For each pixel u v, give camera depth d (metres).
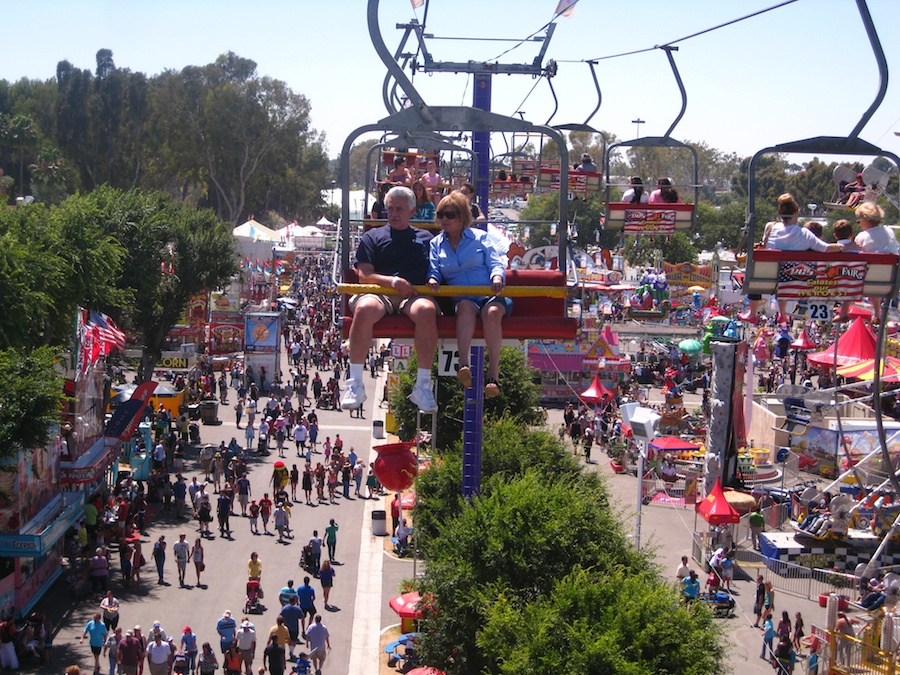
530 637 13.96
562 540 16.08
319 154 146.25
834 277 10.77
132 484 33.41
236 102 111.62
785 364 65.56
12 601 22.94
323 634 21.64
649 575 16.69
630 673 12.97
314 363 64.25
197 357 55.84
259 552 29.78
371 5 9.42
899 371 42.09
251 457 41.50
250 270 72.94
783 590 28.05
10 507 22.77
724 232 94.50
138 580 26.52
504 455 24.66
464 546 16.30
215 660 20.59
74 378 27.98
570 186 24.84
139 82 107.81
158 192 49.97
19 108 111.88
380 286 8.95
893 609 23.11
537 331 9.41
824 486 35.25
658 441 39.22
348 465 36.50
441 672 16.91
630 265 88.88
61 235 33.50
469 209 9.21
